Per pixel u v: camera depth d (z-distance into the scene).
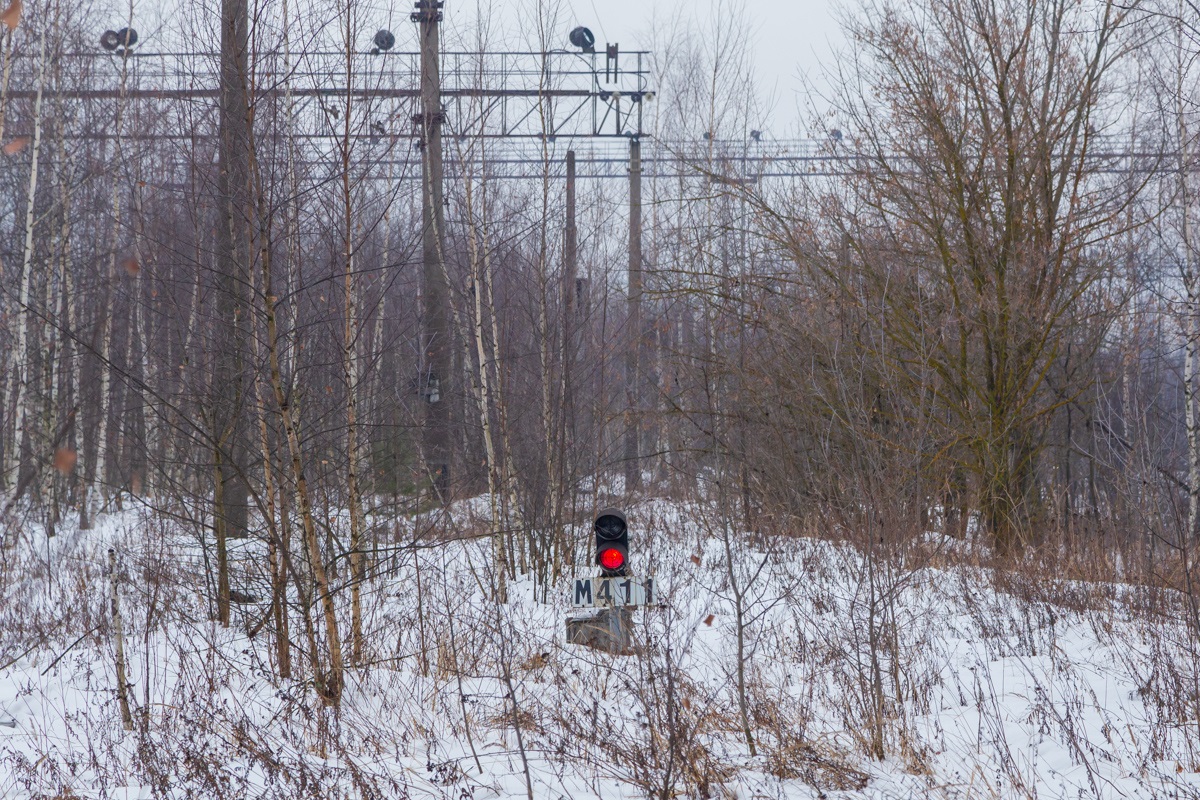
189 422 22.61
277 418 27.17
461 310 44.97
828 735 20.69
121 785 17.97
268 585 25.61
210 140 24.33
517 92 45.06
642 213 66.69
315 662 22.42
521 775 18.42
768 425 46.12
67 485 46.81
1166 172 50.59
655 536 44.53
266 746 18.92
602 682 23.62
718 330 51.53
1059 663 25.00
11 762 18.86
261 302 24.72
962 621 31.27
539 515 42.16
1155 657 22.45
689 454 50.53
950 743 20.12
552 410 43.34
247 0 22.69
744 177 57.16
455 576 35.41
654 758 17.78
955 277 50.06
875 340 43.28
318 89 24.36
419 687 24.23
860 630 24.92
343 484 30.89
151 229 26.98
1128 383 51.56
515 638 27.59
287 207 24.34
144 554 31.34
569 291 44.09
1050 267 49.53
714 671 24.75
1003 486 46.06
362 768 18.72
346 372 27.05
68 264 52.50
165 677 23.34
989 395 48.47
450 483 39.06
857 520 28.05
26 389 47.38
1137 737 19.77
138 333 40.81
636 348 52.75
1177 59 49.12
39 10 53.12
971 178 49.28
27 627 30.31
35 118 50.28
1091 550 38.53
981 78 49.62
